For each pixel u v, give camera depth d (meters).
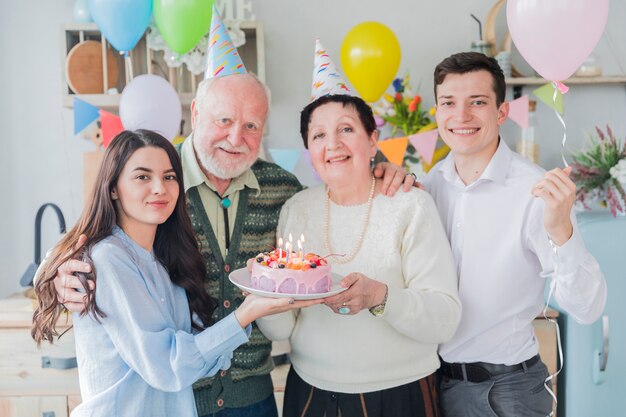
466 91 1.54
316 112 1.50
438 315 1.39
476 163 1.61
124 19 2.19
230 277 1.34
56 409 2.17
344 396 1.45
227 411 1.52
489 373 1.56
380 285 1.35
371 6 2.77
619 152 2.46
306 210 1.56
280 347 2.17
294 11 2.75
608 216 2.28
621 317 2.13
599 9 1.44
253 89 1.52
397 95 2.59
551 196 1.34
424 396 1.47
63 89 2.51
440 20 2.79
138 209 1.26
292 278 1.28
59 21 2.69
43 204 2.73
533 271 1.56
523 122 2.38
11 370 2.17
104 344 1.23
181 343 1.22
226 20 2.50
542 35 1.48
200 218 1.54
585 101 2.79
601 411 2.16
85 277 1.20
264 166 1.68
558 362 2.22
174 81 2.59
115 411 1.22
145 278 1.26
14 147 2.71
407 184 1.51
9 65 2.69
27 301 2.40
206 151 1.51
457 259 1.60
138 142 1.27
